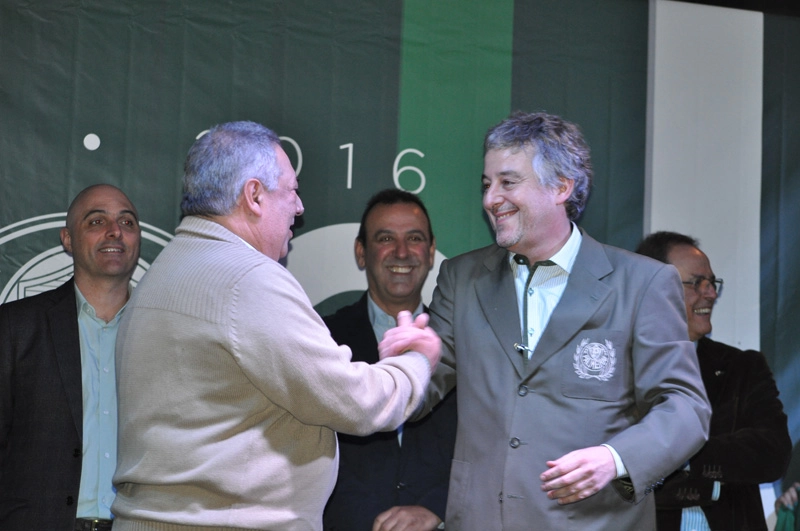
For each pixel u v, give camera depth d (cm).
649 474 212
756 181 365
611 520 229
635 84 362
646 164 360
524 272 249
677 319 237
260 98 335
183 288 183
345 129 341
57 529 273
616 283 239
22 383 282
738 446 313
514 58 355
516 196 235
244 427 182
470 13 353
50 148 320
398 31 347
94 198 301
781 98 369
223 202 194
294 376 176
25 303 294
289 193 203
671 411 221
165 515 177
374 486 294
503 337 240
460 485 240
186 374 179
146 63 328
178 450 178
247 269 182
